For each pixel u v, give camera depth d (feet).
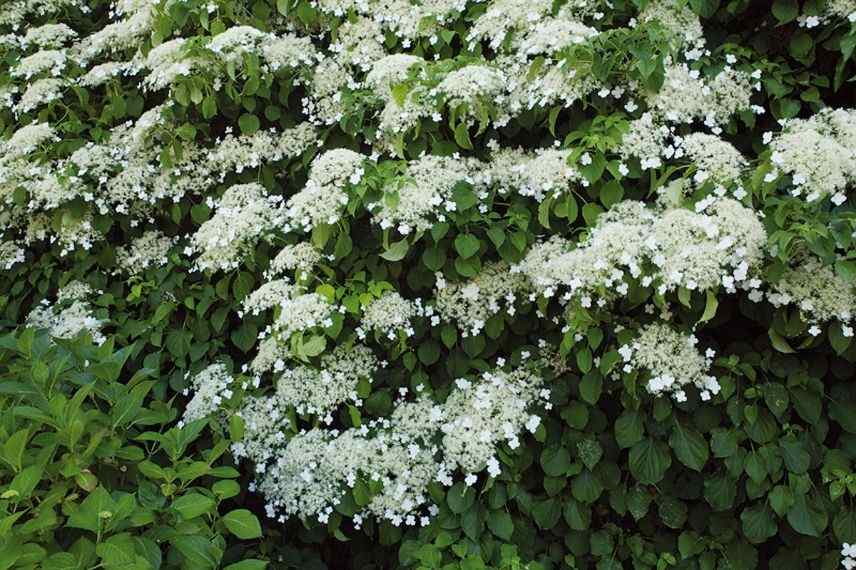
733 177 9.09
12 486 5.69
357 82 12.26
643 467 9.25
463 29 11.82
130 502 5.90
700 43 10.36
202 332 12.03
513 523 9.95
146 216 13.28
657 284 8.55
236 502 11.59
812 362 9.30
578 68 9.64
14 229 14.67
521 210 10.34
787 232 8.08
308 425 11.25
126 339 12.36
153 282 12.71
